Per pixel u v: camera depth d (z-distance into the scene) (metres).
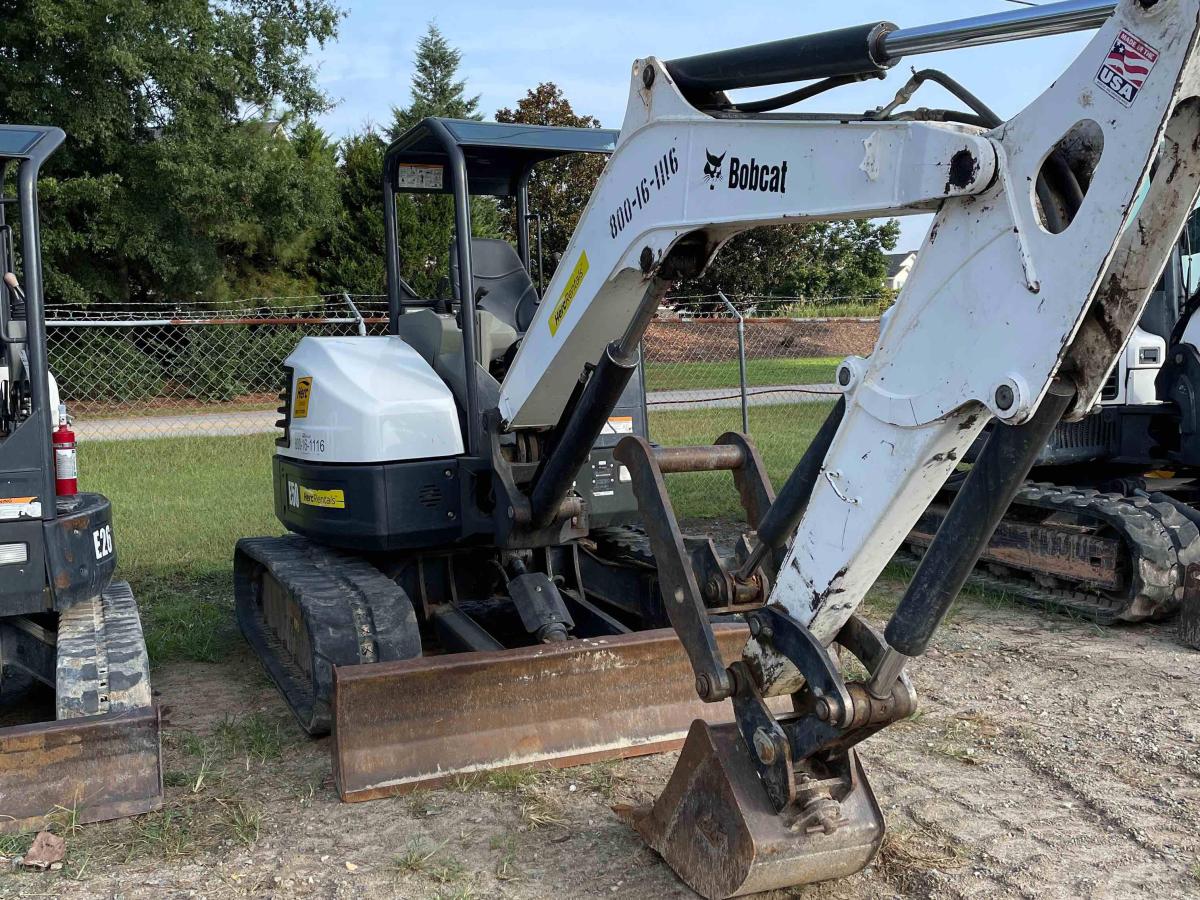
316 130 27.05
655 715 4.27
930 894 3.25
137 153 21.97
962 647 5.77
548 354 4.11
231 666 5.67
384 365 5.21
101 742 3.67
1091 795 3.93
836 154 2.64
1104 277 2.22
